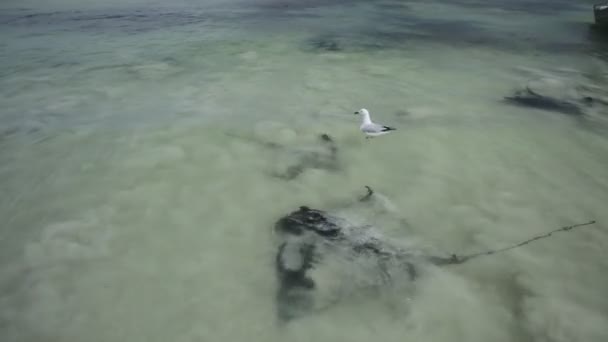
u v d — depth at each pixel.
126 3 30.92
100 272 5.90
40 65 15.82
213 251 6.34
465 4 31.64
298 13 27.97
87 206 7.34
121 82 13.85
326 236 6.07
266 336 4.96
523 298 5.33
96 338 4.94
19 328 5.04
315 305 5.20
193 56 17.03
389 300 5.29
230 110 11.38
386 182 8.09
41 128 10.34
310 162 8.75
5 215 7.10
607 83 13.42
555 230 6.60
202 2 32.00
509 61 16.34
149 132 10.02
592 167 8.45
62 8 28.50
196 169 8.50
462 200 7.49
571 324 4.93
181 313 5.29
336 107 11.61
